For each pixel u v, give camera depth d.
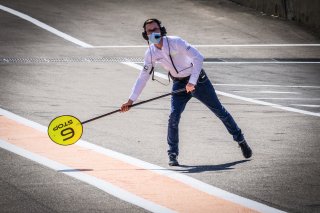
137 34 45.31
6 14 48.44
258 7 54.16
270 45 44.19
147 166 18.02
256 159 19.06
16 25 45.56
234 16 51.88
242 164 18.45
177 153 18.23
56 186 15.94
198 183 16.45
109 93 29.66
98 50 40.44
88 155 19.00
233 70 36.69
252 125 24.02
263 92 31.25
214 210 14.44
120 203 14.80
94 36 44.06
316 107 27.92
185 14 51.53
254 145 20.88
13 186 15.87
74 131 18.14
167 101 28.30
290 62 39.50
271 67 37.88
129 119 24.36
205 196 15.42
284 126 23.92
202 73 18.25
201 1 56.12
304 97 30.23
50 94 28.78
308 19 49.75
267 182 16.69
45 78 32.34
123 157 18.94
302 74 36.19
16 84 30.61
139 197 15.25
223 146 20.70
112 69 35.53
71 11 50.66
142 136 21.73
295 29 49.16
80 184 16.14
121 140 21.06
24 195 15.22
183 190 15.86
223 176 17.16
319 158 19.28
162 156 19.23
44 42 41.72
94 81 32.28
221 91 31.19
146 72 18.12
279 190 16.02
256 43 44.53
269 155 19.58
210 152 19.88
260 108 27.42
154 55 17.91
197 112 26.08
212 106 18.58
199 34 46.09
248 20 50.94
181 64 17.89
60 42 41.97
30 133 21.52
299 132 22.94
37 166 17.64
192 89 17.62
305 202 15.12
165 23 48.59
